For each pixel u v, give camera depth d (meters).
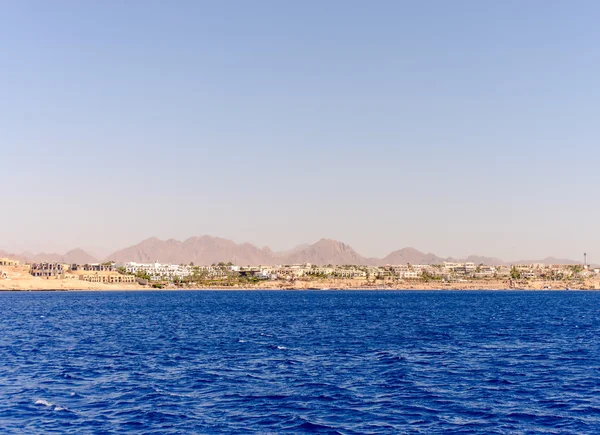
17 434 41.72
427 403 50.41
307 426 43.78
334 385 57.50
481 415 46.69
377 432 42.47
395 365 69.19
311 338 99.31
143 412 47.41
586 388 56.12
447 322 136.75
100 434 41.81
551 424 44.28
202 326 126.62
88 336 104.69
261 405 49.72
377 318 152.12
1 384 58.12
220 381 59.59
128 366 69.00
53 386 57.19
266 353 80.00
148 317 159.25
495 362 71.44
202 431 42.56
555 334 105.88
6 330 117.50
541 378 60.97
